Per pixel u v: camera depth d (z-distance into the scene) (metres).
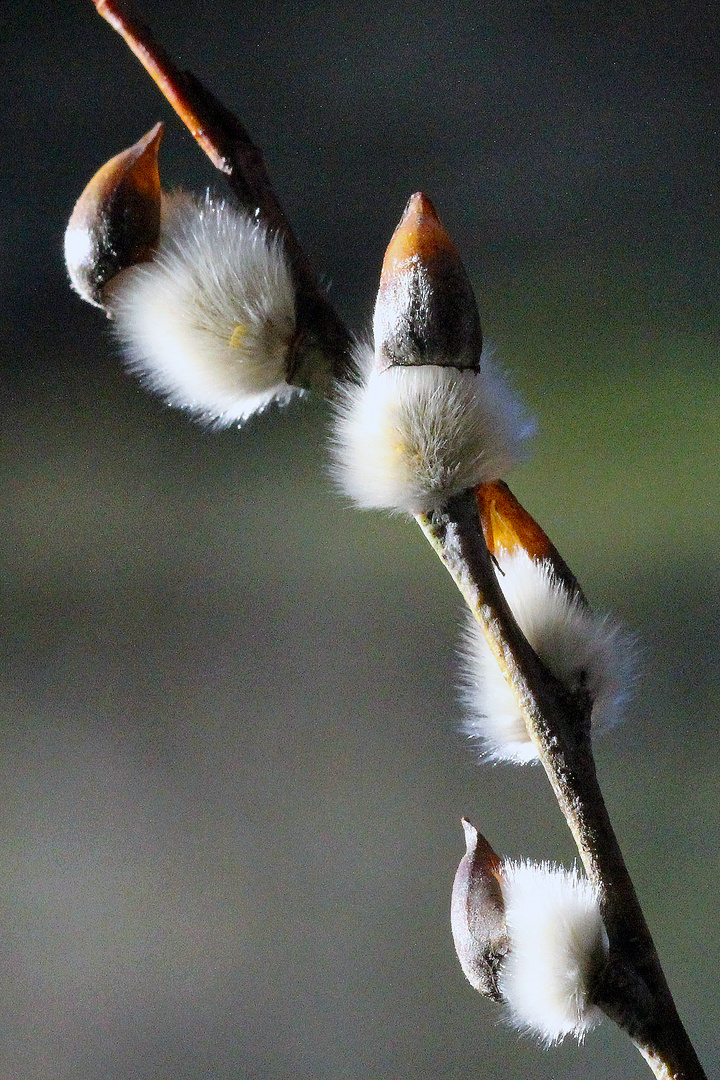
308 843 1.24
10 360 2.09
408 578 1.67
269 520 1.81
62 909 1.21
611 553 1.58
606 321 1.82
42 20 2.10
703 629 1.41
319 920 1.14
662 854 1.10
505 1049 0.98
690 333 1.78
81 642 1.65
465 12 1.91
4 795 1.38
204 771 1.38
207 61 2.01
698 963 1.00
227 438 1.90
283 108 1.99
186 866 1.25
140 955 1.15
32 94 2.12
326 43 1.98
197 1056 1.03
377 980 1.08
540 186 1.89
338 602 1.63
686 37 1.83
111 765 1.42
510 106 1.91
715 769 1.17
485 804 1.24
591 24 1.86
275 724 1.43
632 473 1.68
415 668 1.50
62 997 1.11
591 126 1.87
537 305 1.85
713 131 1.82
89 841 1.29
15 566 1.77
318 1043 1.02
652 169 1.84
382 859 1.21
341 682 1.50
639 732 1.24
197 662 1.57
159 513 1.85
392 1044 1.01
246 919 1.16
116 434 1.97
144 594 1.72
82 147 2.13
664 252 1.82
